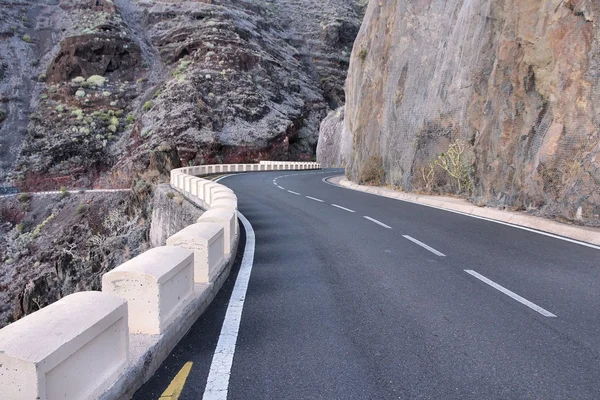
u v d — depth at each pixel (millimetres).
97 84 65625
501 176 13086
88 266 29688
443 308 5148
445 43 19375
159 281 3848
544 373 3586
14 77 65250
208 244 5605
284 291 5879
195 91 61219
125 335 3203
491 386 3375
